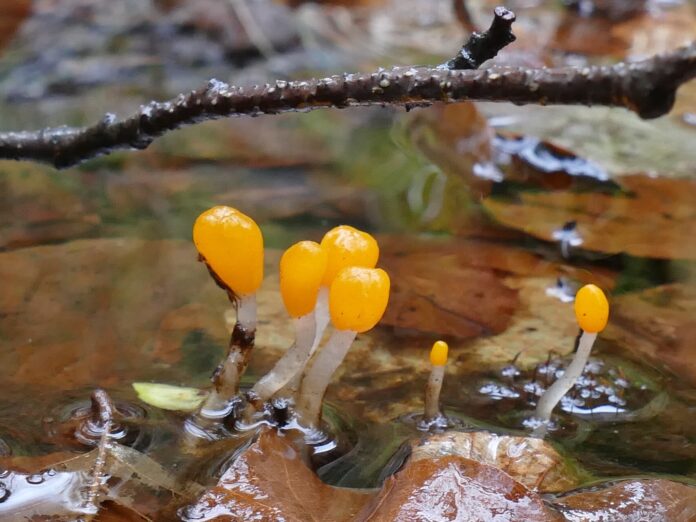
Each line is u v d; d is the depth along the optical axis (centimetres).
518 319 33
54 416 29
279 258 36
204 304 33
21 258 35
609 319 33
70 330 32
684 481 28
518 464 28
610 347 32
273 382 29
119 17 64
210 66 60
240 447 28
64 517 27
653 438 29
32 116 52
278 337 32
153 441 29
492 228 38
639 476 28
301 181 42
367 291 28
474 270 35
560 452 29
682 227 38
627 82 26
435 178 43
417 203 40
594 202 39
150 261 36
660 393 31
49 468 28
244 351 29
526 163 43
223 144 48
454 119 47
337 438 29
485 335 33
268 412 29
